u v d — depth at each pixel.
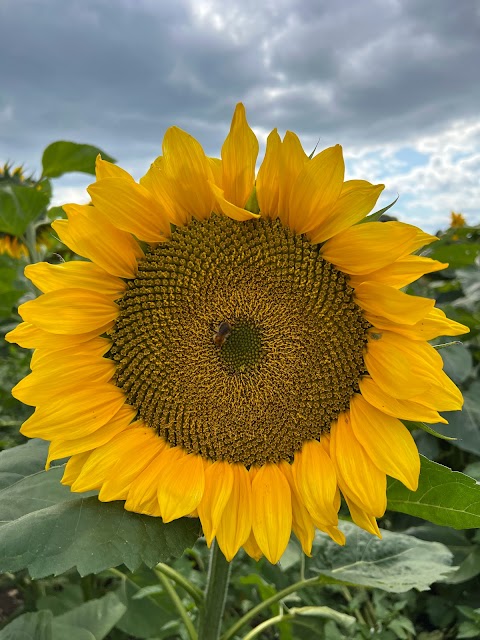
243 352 0.32
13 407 0.73
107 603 0.46
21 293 0.59
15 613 0.61
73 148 0.53
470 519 0.30
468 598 0.55
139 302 0.31
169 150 0.29
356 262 0.29
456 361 0.57
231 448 0.32
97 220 0.29
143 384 0.32
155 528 0.28
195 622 0.48
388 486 0.31
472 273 0.74
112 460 0.31
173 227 0.31
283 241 0.30
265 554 0.30
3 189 0.50
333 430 0.32
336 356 0.31
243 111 0.28
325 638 0.41
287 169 0.29
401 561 0.38
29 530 0.27
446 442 0.65
